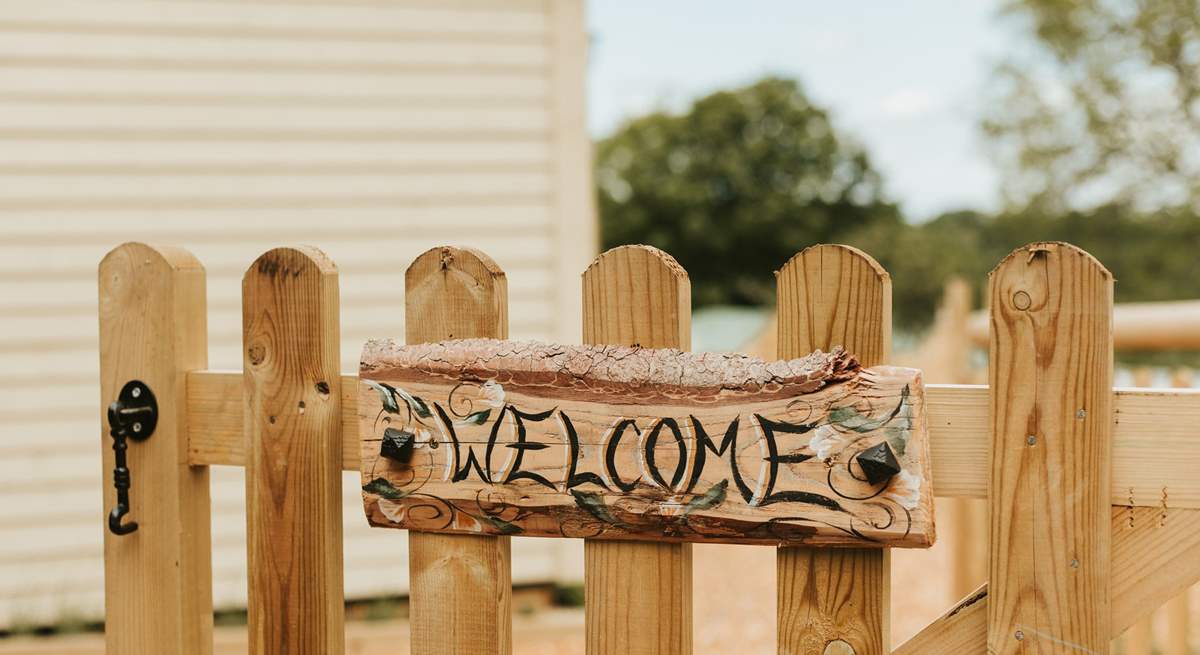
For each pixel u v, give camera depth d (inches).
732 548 308.8
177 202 207.2
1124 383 157.5
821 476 62.1
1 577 201.5
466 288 71.0
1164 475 60.4
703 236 1542.8
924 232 1401.3
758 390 63.2
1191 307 138.3
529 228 216.2
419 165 214.1
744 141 1576.0
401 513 71.1
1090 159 890.7
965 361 241.4
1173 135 858.8
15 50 201.2
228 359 209.0
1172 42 837.2
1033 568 62.0
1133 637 145.6
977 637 64.4
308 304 74.8
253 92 209.6
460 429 69.2
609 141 1611.7
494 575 71.4
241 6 209.3
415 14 213.8
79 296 203.5
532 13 216.2
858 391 61.2
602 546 69.3
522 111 216.2
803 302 64.7
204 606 81.5
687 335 67.4
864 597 64.4
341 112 212.1
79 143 203.5
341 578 76.9
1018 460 62.0
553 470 67.5
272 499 76.5
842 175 1582.2
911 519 60.3
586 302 68.7
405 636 199.8
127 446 79.7
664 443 65.2
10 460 201.5
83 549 203.9
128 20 205.3
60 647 189.8
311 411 75.2
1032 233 932.6
